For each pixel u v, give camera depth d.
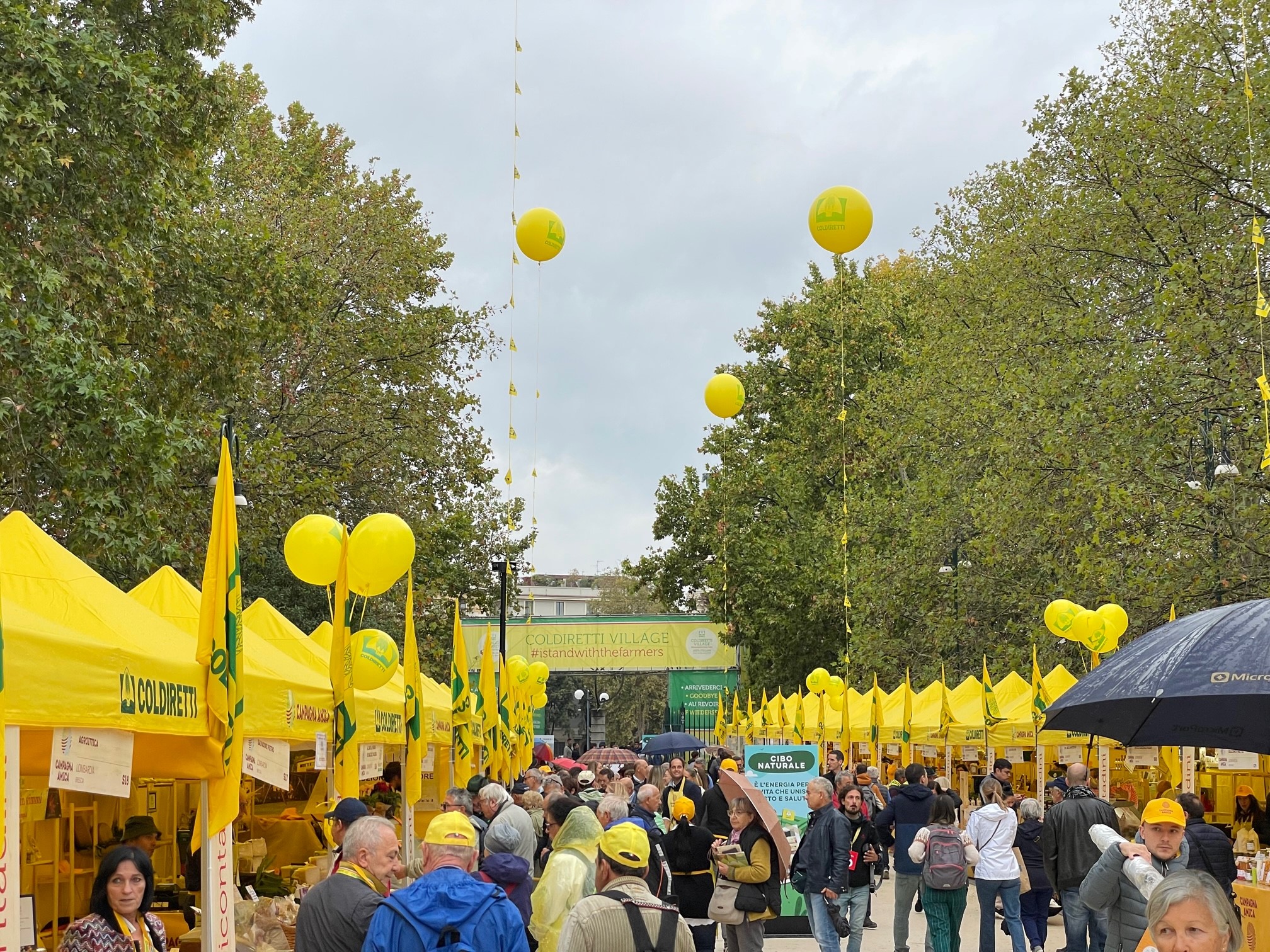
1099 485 20.95
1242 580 19.56
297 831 14.98
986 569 31.48
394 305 33.72
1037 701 21.59
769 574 48.19
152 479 16.16
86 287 15.98
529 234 15.45
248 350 20.77
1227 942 4.14
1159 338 22.53
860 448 47.03
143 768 7.22
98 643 6.11
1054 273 27.80
